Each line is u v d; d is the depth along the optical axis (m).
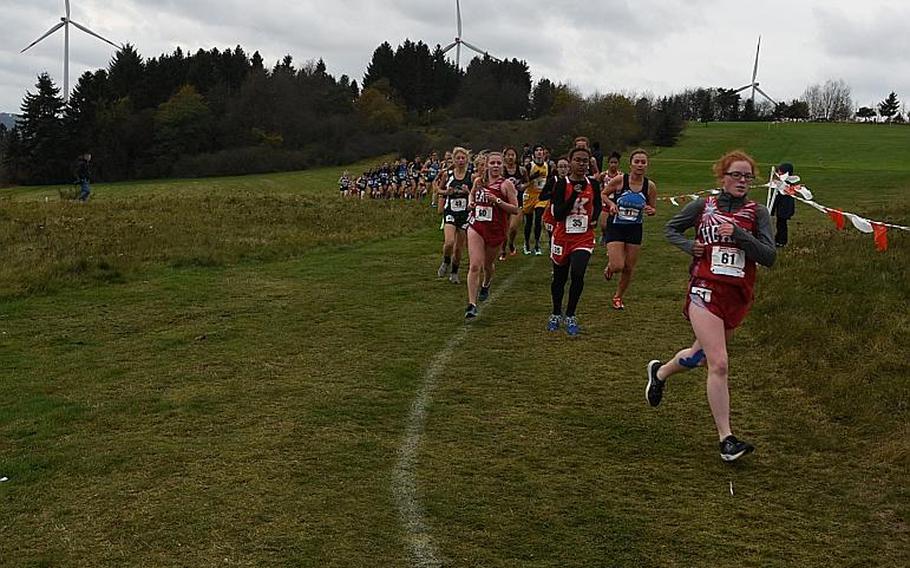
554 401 6.09
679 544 4.00
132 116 71.56
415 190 33.03
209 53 86.12
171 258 12.78
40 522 4.25
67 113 67.62
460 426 5.56
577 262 8.02
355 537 4.05
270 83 76.56
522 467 4.88
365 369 6.95
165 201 22.34
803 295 9.02
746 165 5.12
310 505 4.38
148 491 4.58
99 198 26.67
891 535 4.11
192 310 9.46
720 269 5.08
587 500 4.46
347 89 81.50
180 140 70.19
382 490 4.56
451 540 4.02
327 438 5.34
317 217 19.70
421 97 88.25
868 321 7.80
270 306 9.63
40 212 18.61
